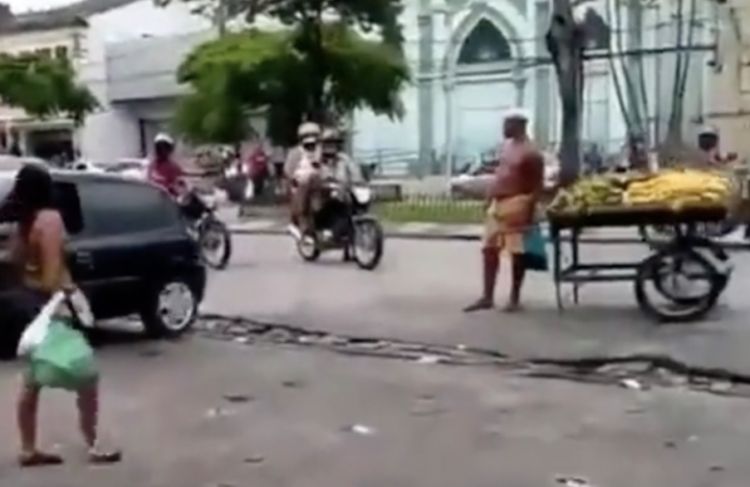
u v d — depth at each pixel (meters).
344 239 20.31
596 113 44.00
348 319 14.34
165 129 59.94
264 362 11.95
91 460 8.20
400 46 42.72
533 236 14.19
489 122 50.38
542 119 48.38
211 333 13.93
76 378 8.08
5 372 11.49
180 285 13.82
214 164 42.94
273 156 42.19
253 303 15.98
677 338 12.28
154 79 60.59
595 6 41.12
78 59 64.12
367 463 8.01
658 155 32.66
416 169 51.69
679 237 13.45
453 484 7.48
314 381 10.88
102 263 12.91
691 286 13.38
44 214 8.12
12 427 9.23
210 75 39.56
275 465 8.02
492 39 50.00
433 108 51.66
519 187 14.09
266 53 38.50
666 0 41.44
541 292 15.85
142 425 9.26
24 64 58.31
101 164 41.47
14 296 11.62
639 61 37.69
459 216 31.20
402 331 13.33
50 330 8.04
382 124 52.50
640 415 9.28
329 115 39.56
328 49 38.75
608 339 12.34
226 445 8.59
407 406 9.75
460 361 11.70
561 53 28.61
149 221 13.61
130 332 14.12
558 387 10.41
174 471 7.94
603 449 8.28
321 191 20.62
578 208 13.55
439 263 20.47
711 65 40.88
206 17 48.88
